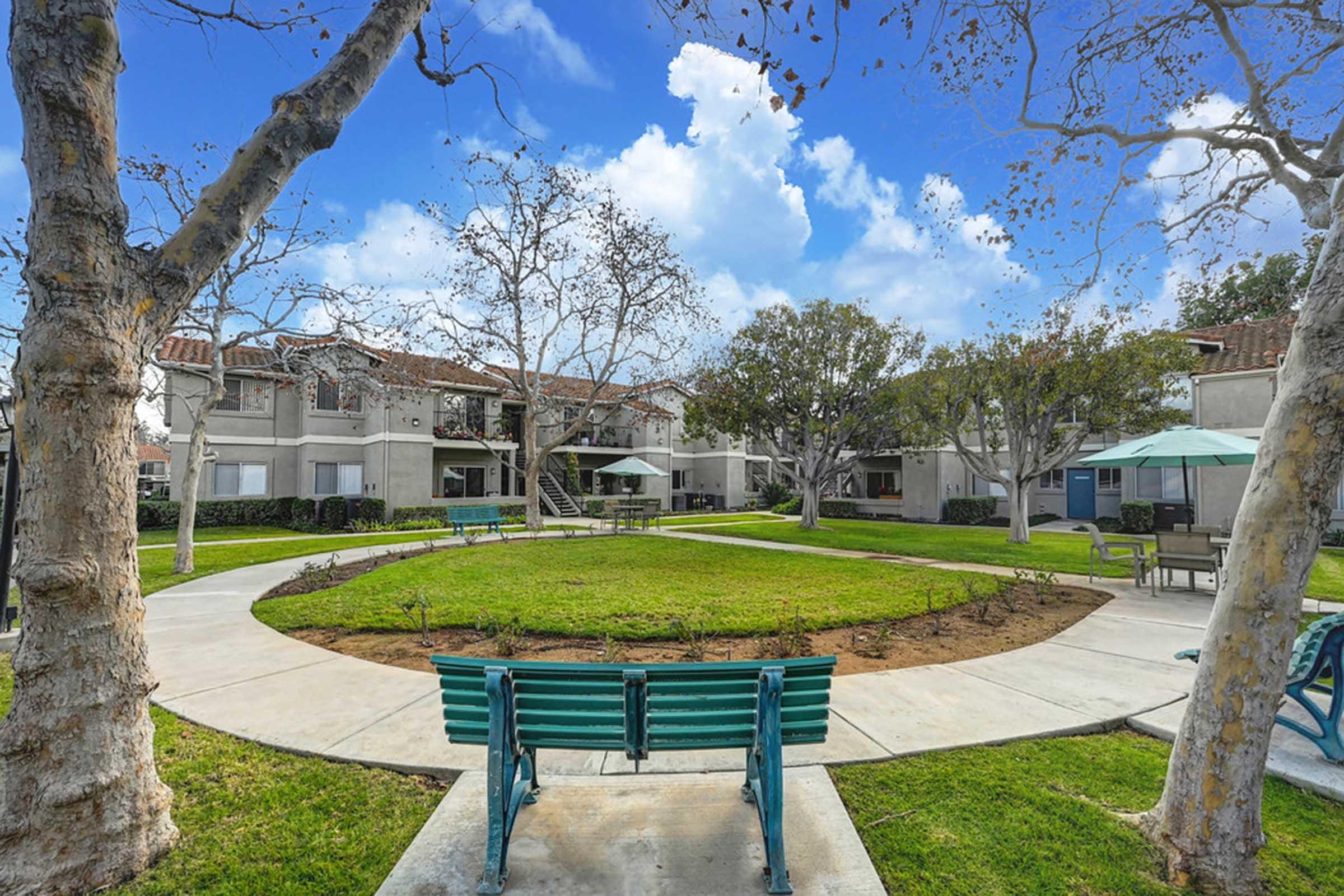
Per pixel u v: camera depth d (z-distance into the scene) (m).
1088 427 14.93
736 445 33.06
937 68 5.35
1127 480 22.17
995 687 4.76
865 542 15.96
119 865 2.42
